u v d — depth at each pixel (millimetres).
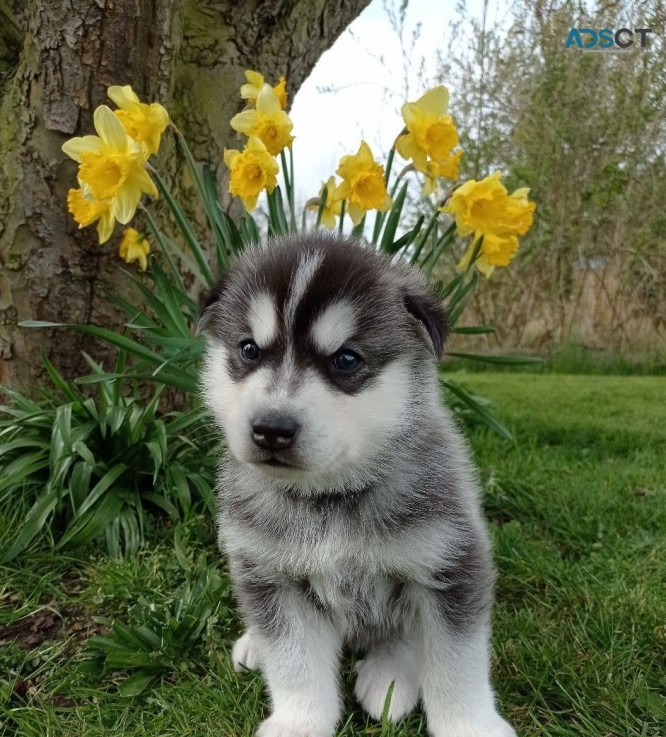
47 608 431
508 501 593
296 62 708
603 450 745
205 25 652
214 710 340
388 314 329
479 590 321
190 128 657
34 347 610
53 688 361
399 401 328
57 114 569
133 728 337
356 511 325
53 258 596
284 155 541
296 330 309
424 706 333
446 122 530
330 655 349
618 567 465
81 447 512
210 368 368
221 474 376
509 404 917
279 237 392
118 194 487
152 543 514
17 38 620
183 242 661
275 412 288
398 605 344
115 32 557
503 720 321
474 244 563
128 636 381
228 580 438
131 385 631
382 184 517
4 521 498
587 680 358
